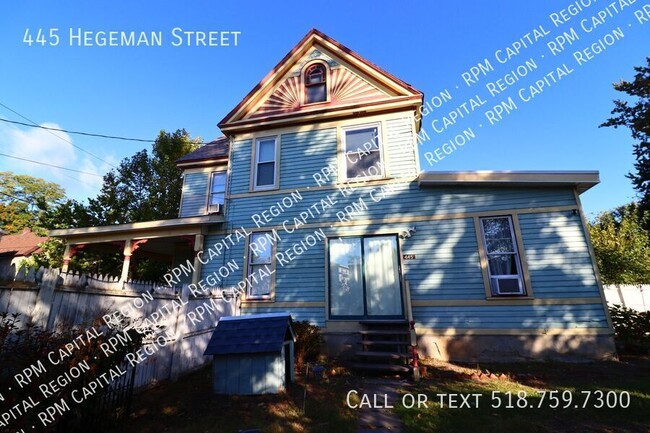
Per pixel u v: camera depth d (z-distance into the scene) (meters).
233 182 10.53
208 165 13.52
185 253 12.48
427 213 8.73
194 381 5.79
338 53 10.95
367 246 8.93
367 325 7.88
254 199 10.12
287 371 5.85
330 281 8.88
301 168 10.10
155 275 14.88
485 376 6.16
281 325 5.57
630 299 12.16
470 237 8.27
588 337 7.05
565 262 7.54
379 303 8.41
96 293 4.46
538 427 3.77
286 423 3.98
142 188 20.31
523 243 7.89
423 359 7.61
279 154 10.43
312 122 10.50
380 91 10.33
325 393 5.21
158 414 4.23
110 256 13.67
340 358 7.87
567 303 7.32
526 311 7.50
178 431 3.71
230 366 5.29
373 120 10.03
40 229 24.16
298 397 4.96
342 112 10.12
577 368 6.46
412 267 8.41
